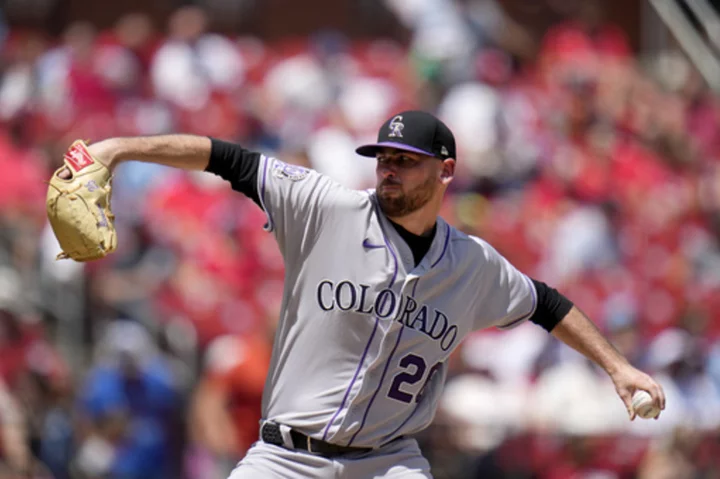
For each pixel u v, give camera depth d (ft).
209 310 107.34
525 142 155.22
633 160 159.33
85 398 96.02
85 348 104.22
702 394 104.47
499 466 97.91
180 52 156.15
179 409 99.25
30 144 136.36
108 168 47.78
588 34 187.32
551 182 144.46
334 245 49.78
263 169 50.01
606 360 52.80
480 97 157.17
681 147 167.63
